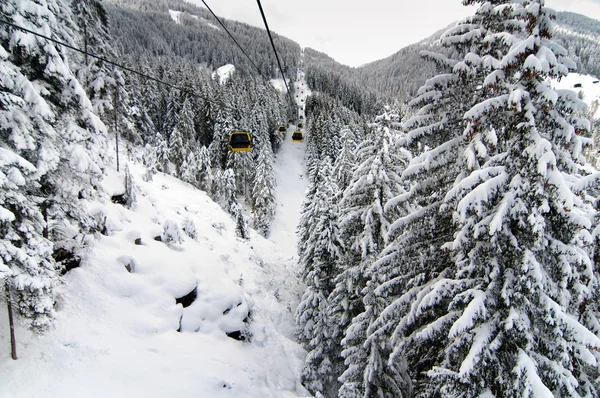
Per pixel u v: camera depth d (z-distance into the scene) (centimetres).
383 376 1190
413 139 852
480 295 650
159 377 1023
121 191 2002
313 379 1599
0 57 802
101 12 2434
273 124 7756
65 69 1063
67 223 1120
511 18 703
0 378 779
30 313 824
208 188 4950
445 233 914
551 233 671
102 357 987
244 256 2556
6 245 753
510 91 678
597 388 743
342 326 1620
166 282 1405
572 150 632
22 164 795
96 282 1222
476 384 664
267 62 15812
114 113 2711
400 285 984
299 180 7119
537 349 636
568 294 651
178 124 5359
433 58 833
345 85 13600
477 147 723
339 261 1659
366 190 1336
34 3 951
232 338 1512
